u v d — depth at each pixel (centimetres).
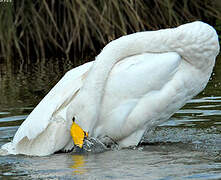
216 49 1100
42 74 1917
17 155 1080
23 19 2364
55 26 2355
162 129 1240
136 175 884
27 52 2403
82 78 1108
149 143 1146
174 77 1104
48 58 2323
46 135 1087
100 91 1067
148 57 1113
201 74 1117
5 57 2331
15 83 1773
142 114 1103
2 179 889
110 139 1141
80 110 1045
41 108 1094
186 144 1115
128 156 1034
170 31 1105
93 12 2383
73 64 2094
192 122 1277
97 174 900
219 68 1884
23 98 1541
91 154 1069
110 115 1108
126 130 1116
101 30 2419
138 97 1102
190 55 1096
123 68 1103
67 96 1094
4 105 1463
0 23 2323
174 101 1113
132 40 1113
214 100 1451
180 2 2597
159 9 2480
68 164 983
